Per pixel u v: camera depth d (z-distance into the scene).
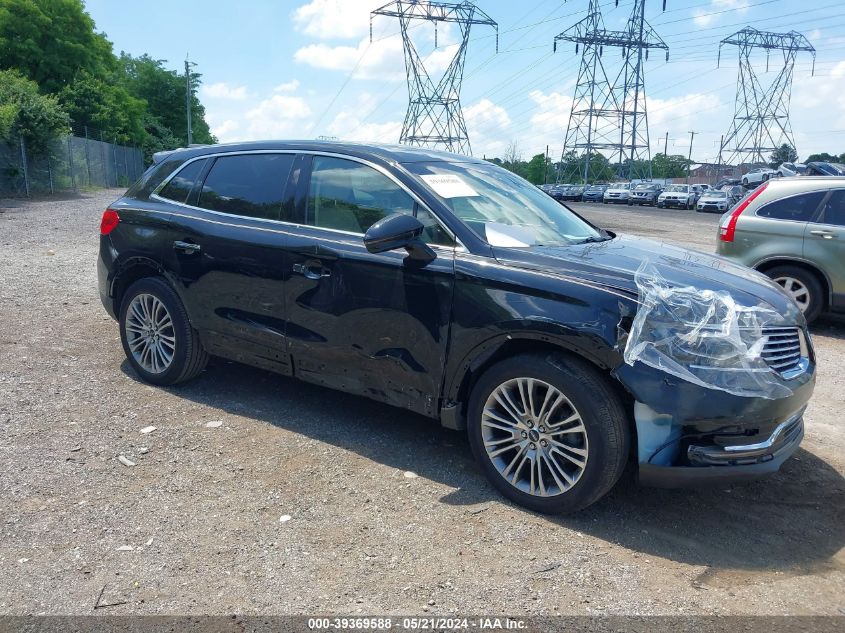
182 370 4.99
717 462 3.29
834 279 7.98
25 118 28.14
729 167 88.56
